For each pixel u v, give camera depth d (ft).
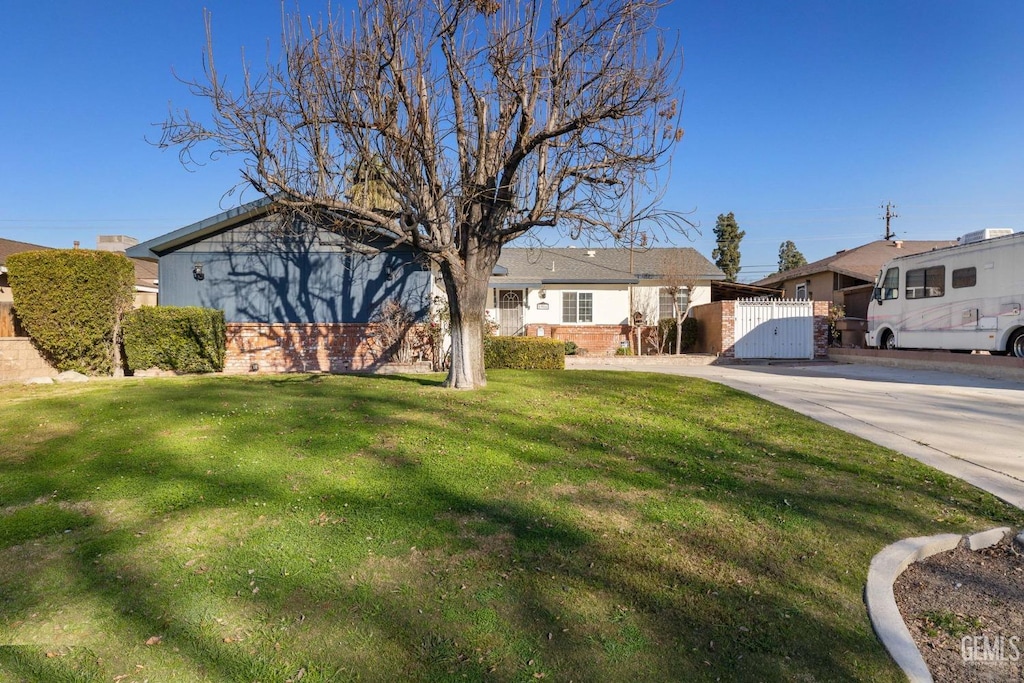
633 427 24.32
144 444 20.54
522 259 82.53
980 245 46.68
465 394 30.66
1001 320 44.65
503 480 17.20
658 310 78.48
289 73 27.20
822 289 86.28
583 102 28.55
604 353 73.41
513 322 77.36
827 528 14.33
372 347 46.98
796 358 63.67
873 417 27.99
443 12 27.91
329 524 13.93
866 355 59.62
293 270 48.24
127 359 42.32
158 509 14.74
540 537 13.43
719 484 17.34
